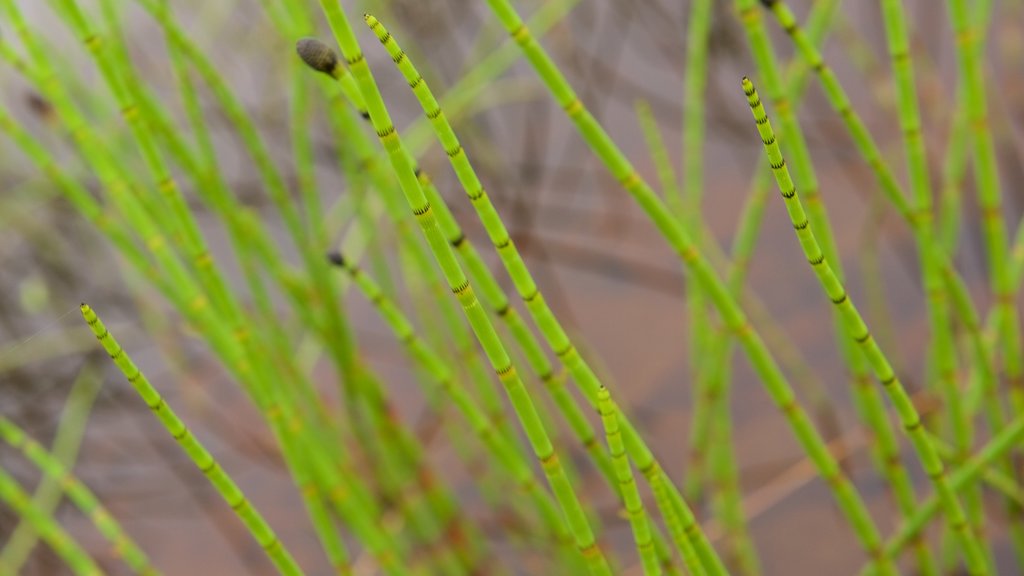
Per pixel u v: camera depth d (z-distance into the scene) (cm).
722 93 153
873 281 121
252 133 99
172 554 118
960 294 89
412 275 115
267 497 122
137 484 127
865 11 154
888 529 101
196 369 140
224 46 175
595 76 160
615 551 106
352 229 131
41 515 87
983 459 83
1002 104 133
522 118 158
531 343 77
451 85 167
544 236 140
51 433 137
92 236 157
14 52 84
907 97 83
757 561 102
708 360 97
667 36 164
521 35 73
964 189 126
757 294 123
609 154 76
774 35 157
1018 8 144
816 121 143
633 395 118
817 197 82
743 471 109
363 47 167
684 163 144
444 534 107
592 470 113
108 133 112
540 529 105
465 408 84
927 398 107
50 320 150
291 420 89
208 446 130
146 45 177
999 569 96
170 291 94
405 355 129
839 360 115
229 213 97
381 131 64
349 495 89
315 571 113
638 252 136
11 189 159
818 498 105
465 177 67
